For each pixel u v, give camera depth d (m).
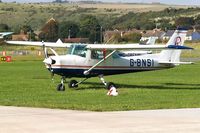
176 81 42.31
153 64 37.09
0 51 124.62
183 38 37.94
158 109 23.47
